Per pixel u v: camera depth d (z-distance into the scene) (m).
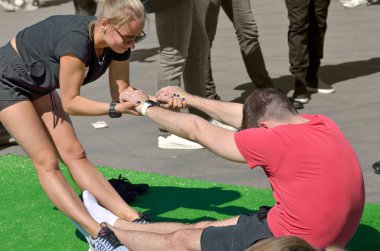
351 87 10.30
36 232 6.00
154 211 6.38
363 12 17.08
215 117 5.19
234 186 6.86
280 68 11.66
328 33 14.66
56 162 5.48
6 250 5.68
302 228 4.43
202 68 8.12
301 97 9.45
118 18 5.01
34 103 5.62
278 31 15.13
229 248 4.55
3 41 15.20
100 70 5.38
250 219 4.64
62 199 5.41
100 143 8.36
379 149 7.69
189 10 7.63
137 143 8.30
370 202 6.32
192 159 7.69
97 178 5.77
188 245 4.76
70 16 5.32
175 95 5.21
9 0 19.64
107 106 5.10
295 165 4.40
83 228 5.39
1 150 8.17
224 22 16.58
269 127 4.54
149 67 12.14
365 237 5.65
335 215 4.42
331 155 4.43
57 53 5.14
